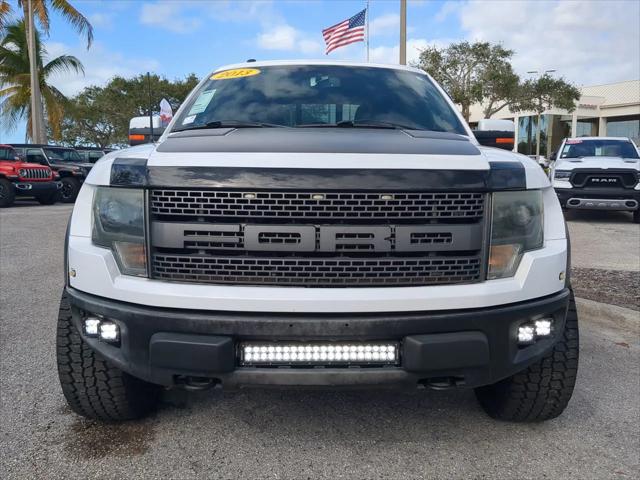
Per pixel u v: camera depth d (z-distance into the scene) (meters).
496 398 3.08
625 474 2.65
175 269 2.45
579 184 12.11
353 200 2.38
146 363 2.45
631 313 5.02
